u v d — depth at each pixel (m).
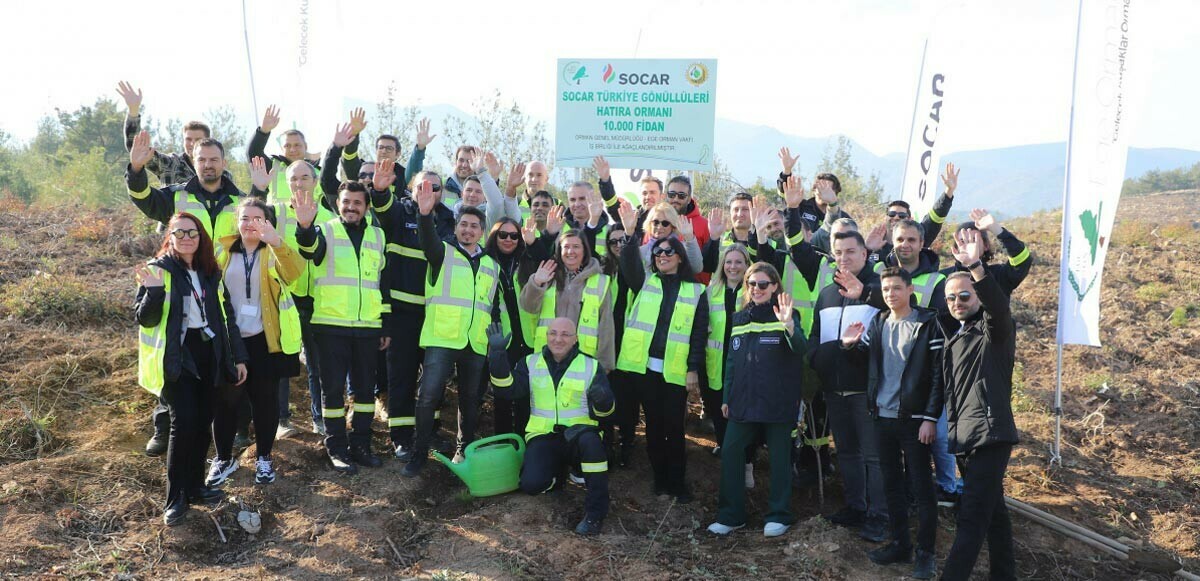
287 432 7.78
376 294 7.28
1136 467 8.69
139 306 6.00
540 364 7.20
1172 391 10.10
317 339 7.18
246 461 7.27
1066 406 9.79
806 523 6.99
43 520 6.22
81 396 7.99
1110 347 11.12
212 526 6.45
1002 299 5.78
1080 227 8.35
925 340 6.26
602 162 8.56
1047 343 11.38
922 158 9.82
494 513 6.90
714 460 8.34
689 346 7.36
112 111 25.75
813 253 7.68
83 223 12.29
